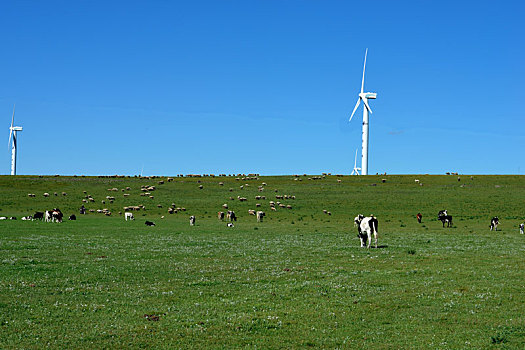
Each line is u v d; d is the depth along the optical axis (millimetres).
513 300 17062
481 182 122812
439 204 91750
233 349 12180
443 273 22672
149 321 14414
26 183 119375
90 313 15156
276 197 103312
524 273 22516
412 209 86750
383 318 15047
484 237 44406
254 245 35844
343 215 80625
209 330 13586
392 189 114938
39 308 15547
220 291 18750
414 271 23188
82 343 12359
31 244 33375
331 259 27922
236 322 14391
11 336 12688
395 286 19609
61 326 13727
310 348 12375
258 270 23812
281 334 13414
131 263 25609
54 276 21172
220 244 36469
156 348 12164
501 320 14641
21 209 83188
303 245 35969
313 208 90438
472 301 16953
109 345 12258
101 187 117000
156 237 41719
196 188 118875
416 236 45469
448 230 54500
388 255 29641
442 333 13539
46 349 11859
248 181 133000
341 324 14383
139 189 115312
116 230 48188
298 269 24125
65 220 62688
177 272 22984
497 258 28141
